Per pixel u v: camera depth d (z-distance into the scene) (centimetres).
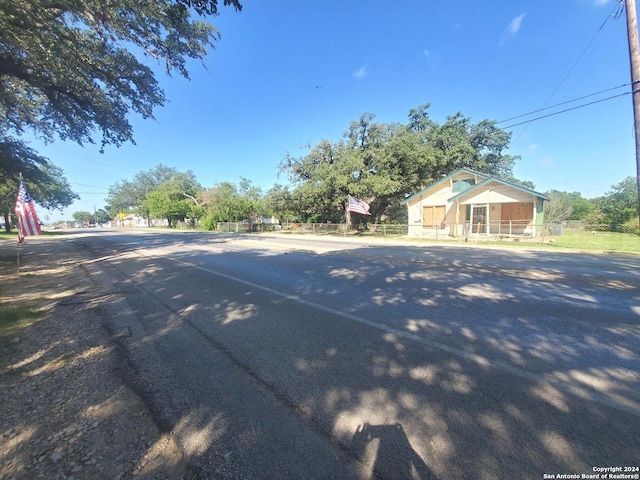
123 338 398
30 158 1472
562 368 296
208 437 213
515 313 455
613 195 2947
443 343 356
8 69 826
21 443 210
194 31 1057
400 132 2614
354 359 322
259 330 408
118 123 1208
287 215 3716
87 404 256
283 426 222
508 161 3606
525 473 179
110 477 182
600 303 504
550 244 1557
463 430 214
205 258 1095
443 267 850
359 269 823
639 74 948
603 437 205
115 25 905
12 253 1521
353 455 194
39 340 397
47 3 719
